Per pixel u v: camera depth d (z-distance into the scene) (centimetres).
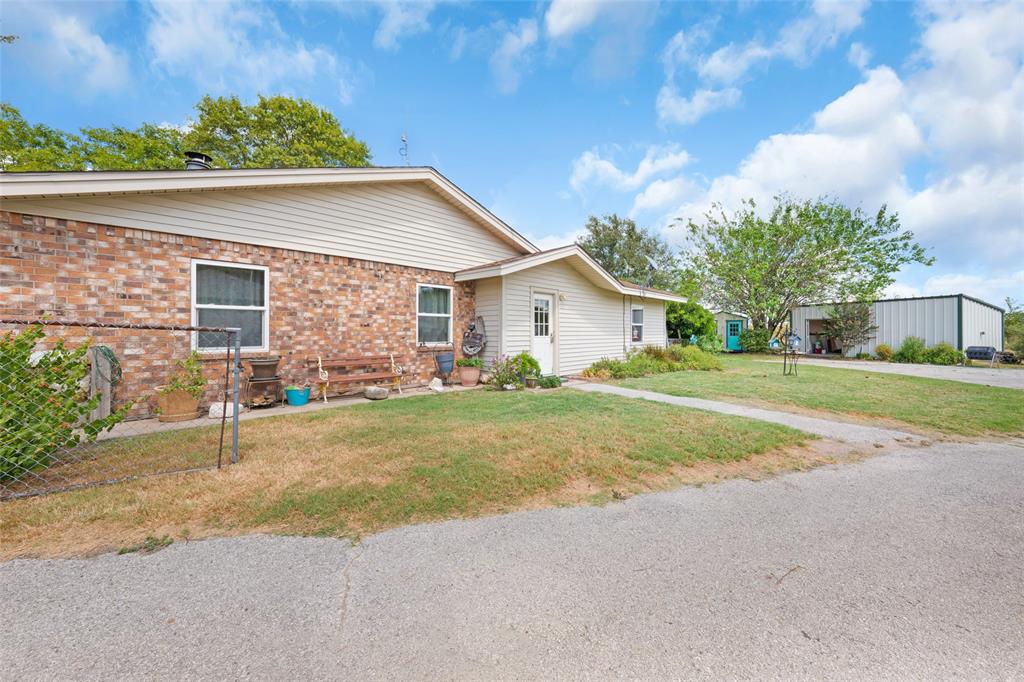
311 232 808
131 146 1809
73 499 331
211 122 2023
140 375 629
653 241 3497
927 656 178
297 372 791
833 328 2144
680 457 452
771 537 288
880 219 2041
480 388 970
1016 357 1834
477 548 270
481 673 168
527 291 1098
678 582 233
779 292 2317
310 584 229
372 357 880
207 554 259
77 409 405
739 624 199
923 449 514
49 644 183
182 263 666
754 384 1020
